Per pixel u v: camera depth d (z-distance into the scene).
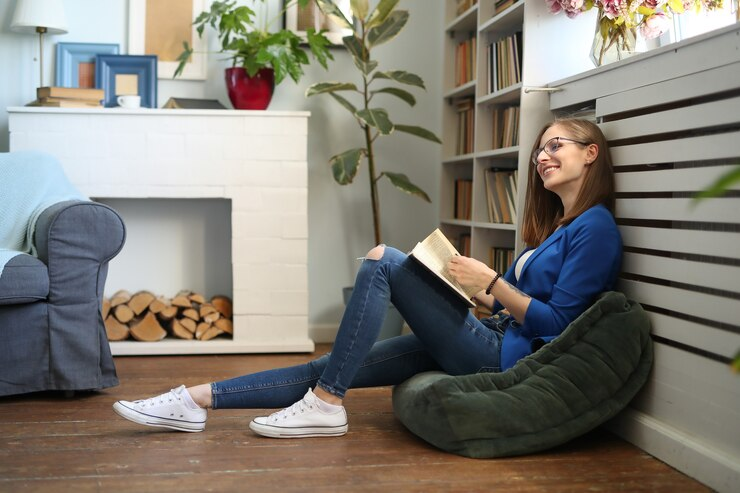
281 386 2.27
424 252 2.16
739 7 2.39
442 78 3.95
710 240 1.89
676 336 2.03
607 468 1.98
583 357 2.08
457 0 3.79
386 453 2.08
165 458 2.02
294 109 3.89
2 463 1.97
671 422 2.06
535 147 2.36
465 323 2.18
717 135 1.87
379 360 2.29
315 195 3.94
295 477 1.89
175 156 3.48
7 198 2.97
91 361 2.70
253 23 3.72
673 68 2.04
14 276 2.57
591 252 2.13
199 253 3.84
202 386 2.25
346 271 3.98
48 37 3.72
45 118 3.42
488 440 2.05
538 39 2.79
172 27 3.79
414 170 4.00
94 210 2.70
